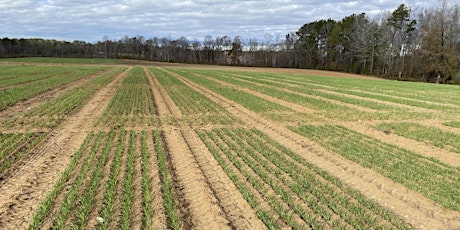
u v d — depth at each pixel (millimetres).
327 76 55938
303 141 11234
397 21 68125
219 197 6574
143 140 10539
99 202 6117
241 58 118188
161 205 6074
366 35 74938
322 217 5832
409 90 32125
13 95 19594
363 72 75500
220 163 8500
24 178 7219
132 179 7238
